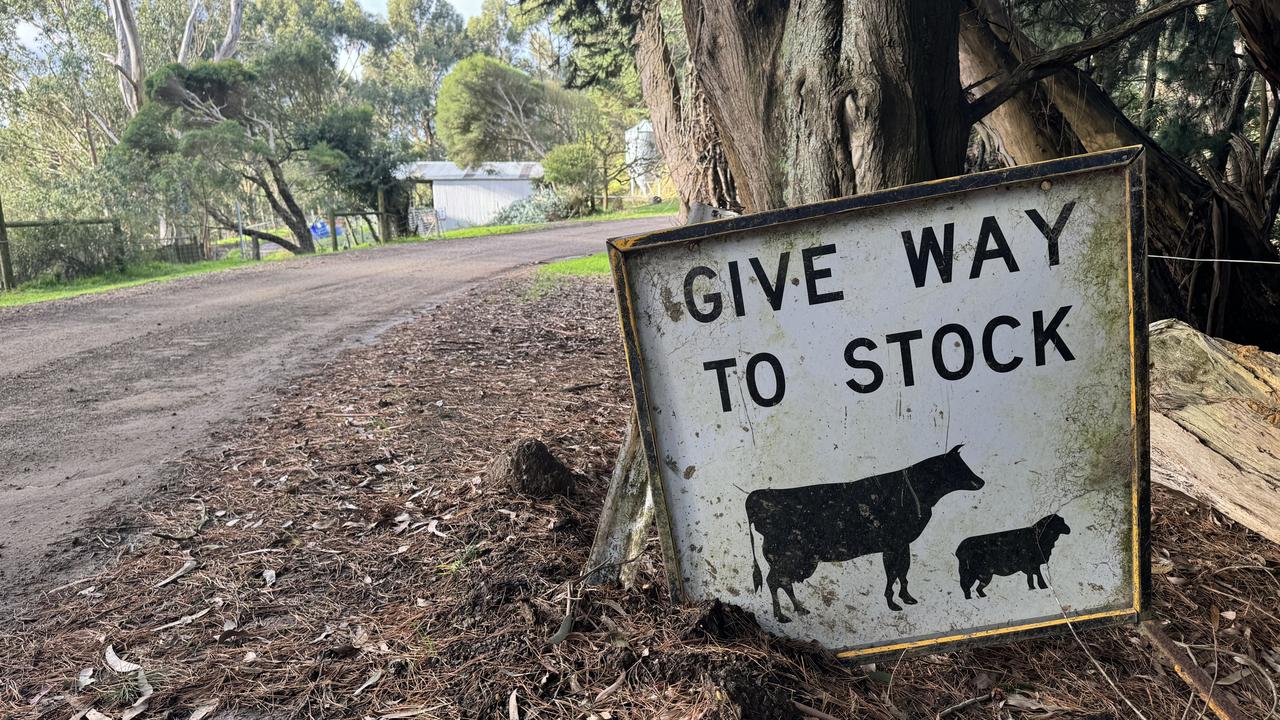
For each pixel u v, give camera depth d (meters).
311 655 2.77
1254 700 2.58
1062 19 7.51
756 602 2.56
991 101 4.10
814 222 2.35
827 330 2.40
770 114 4.04
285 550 3.59
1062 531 2.43
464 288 14.20
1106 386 2.35
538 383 6.75
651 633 2.62
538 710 2.38
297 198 31.06
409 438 5.13
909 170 3.76
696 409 2.48
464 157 49.19
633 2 7.12
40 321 11.23
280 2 58.81
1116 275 2.30
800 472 2.47
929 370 2.38
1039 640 2.85
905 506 2.45
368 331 9.84
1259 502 3.13
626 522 2.91
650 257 2.42
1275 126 7.03
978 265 2.32
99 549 3.73
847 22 3.72
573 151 40.38
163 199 25.14
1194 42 7.25
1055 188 2.27
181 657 2.80
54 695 2.61
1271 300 6.12
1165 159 5.90
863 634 2.52
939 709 2.48
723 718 2.21
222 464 4.84
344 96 52.78
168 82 28.41
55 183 25.36
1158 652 2.77
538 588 2.97
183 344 9.25
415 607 3.02
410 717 2.41
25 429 5.84
